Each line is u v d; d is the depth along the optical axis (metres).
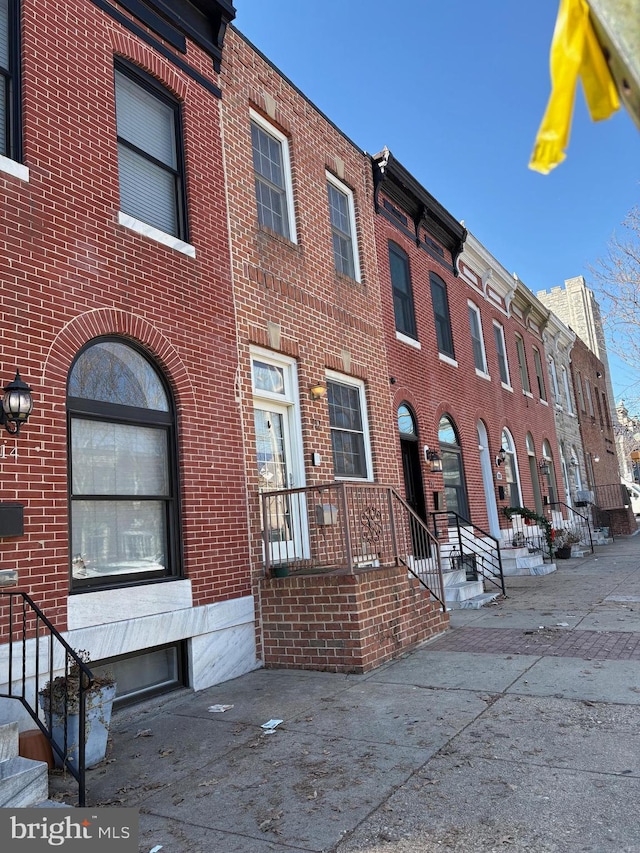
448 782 4.04
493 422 16.75
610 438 33.22
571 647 7.32
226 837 3.58
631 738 4.55
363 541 8.75
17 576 5.18
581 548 19.69
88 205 6.38
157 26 7.73
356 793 3.99
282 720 5.52
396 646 7.61
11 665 4.67
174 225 7.72
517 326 20.66
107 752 4.98
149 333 6.82
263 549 7.88
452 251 15.78
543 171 1.62
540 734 4.74
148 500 6.68
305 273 9.67
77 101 6.50
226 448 7.60
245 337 8.22
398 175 12.70
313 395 9.27
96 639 5.71
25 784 3.89
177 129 7.95
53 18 6.41
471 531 14.04
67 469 5.78
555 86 1.64
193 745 5.08
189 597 6.78
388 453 11.14
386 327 11.92
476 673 6.54
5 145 5.91
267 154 9.68
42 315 5.75
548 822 3.46
